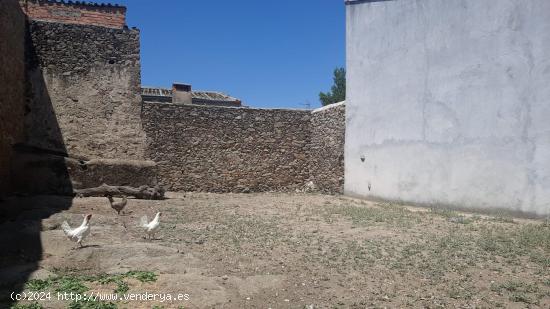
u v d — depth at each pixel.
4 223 8.33
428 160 11.88
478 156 10.68
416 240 7.99
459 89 11.09
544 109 9.52
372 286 5.75
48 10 14.87
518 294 5.38
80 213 10.05
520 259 6.79
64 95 14.05
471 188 10.83
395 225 9.40
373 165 13.88
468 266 6.48
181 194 15.54
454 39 11.18
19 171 11.73
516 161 9.98
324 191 16.95
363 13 14.23
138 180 13.28
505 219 9.69
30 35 13.71
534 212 9.67
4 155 11.18
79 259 6.18
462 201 11.02
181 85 25.70
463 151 11.01
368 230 8.95
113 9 15.62
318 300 5.27
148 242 7.53
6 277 5.45
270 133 17.56
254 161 17.28
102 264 6.18
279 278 5.91
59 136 13.91
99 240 7.40
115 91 14.69
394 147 12.98
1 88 10.97
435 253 7.13
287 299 5.27
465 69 10.94
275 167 17.56
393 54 13.01
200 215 10.88
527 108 9.79
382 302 5.22
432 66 11.76
